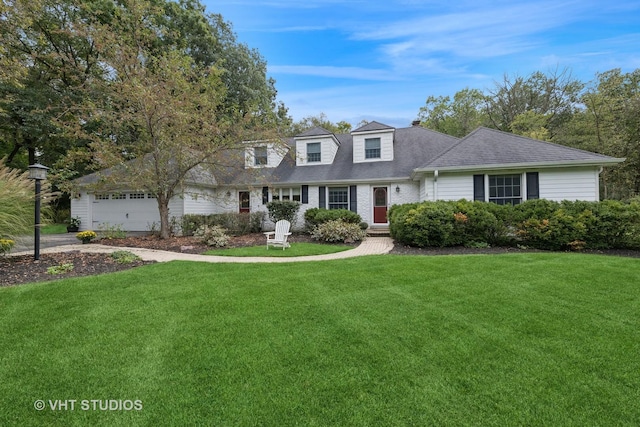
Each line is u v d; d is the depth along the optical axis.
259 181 15.26
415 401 2.24
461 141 12.46
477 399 2.26
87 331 3.38
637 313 3.77
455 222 9.13
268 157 16.75
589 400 2.25
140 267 6.63
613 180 18.16
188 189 14.67
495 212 9.26
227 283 5.25
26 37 16.03
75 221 16.39
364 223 13.49
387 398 2.28
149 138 11.27
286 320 3.67
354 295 4.55
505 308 3.96
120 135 11.73
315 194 15.37
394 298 4.39
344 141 18.09
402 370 2.62
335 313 3.87
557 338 3.17
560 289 4.66
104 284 5.17
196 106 11.14
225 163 11.95
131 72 10.08
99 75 14.57
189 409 2.17
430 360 2.77
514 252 8.29
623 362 2.72
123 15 11.57
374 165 15.37
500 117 28.27
